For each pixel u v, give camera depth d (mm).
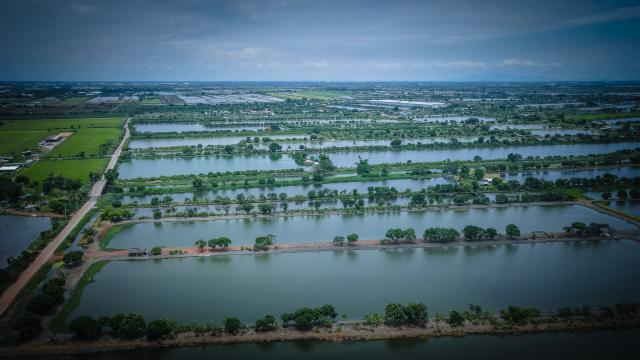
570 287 138250
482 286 139125
